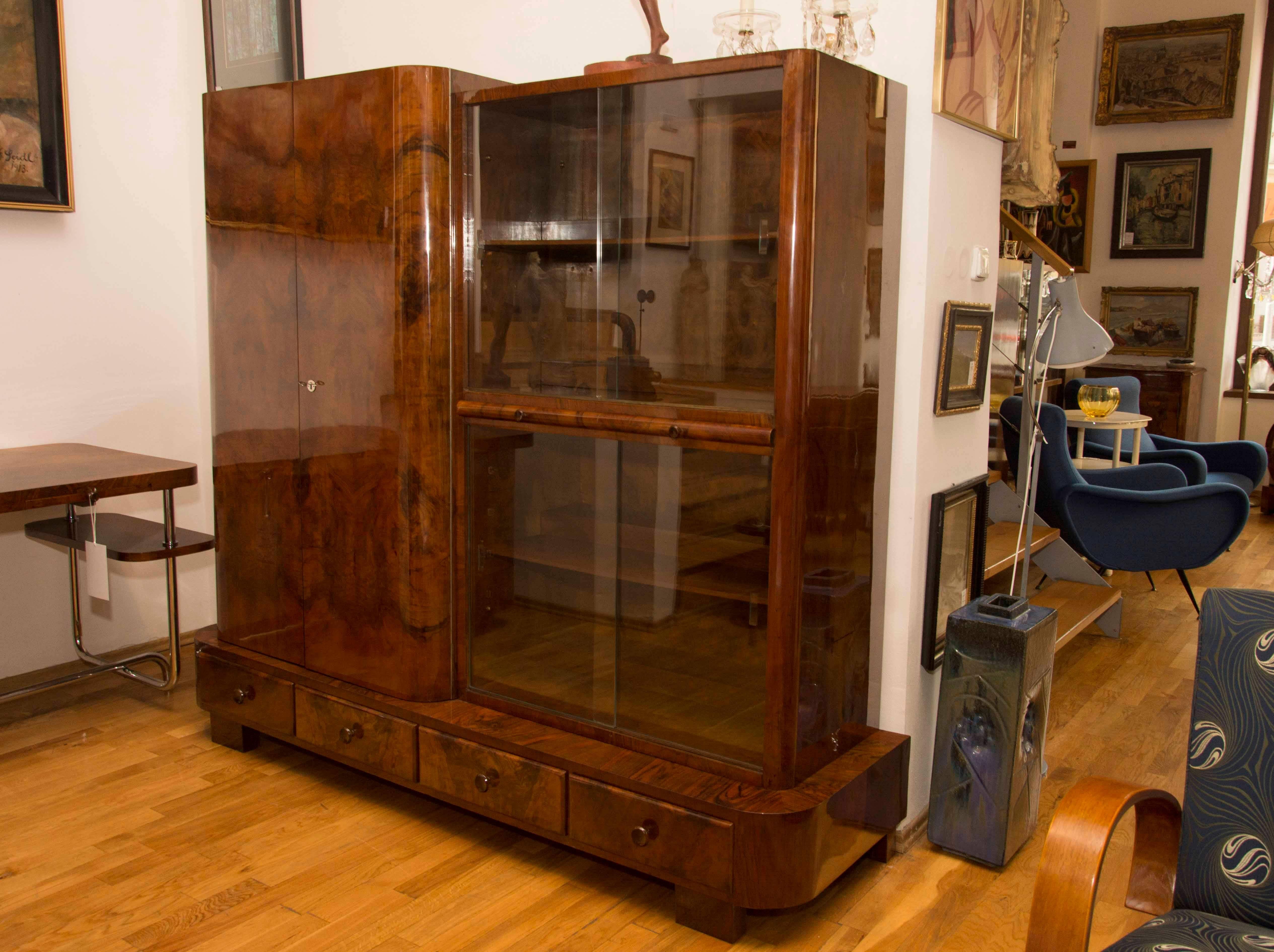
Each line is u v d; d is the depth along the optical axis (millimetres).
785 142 2059
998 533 3910
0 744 3221
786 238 2080
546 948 2217
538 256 2504
